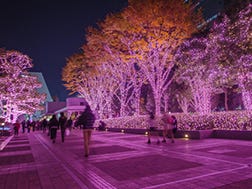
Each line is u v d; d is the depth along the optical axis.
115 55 23.31
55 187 5.35
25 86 36.03
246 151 8.78
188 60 20.16
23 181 5.96
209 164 6.87
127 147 11.68
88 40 24.17
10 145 15.47
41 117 63.56
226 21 17.88
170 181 5.37
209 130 14.40
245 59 15.91
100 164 7.68
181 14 18.62
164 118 13.20
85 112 9.58
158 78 19.92
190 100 28.11
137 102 24.19
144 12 18.36
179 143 12.52
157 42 19.27
